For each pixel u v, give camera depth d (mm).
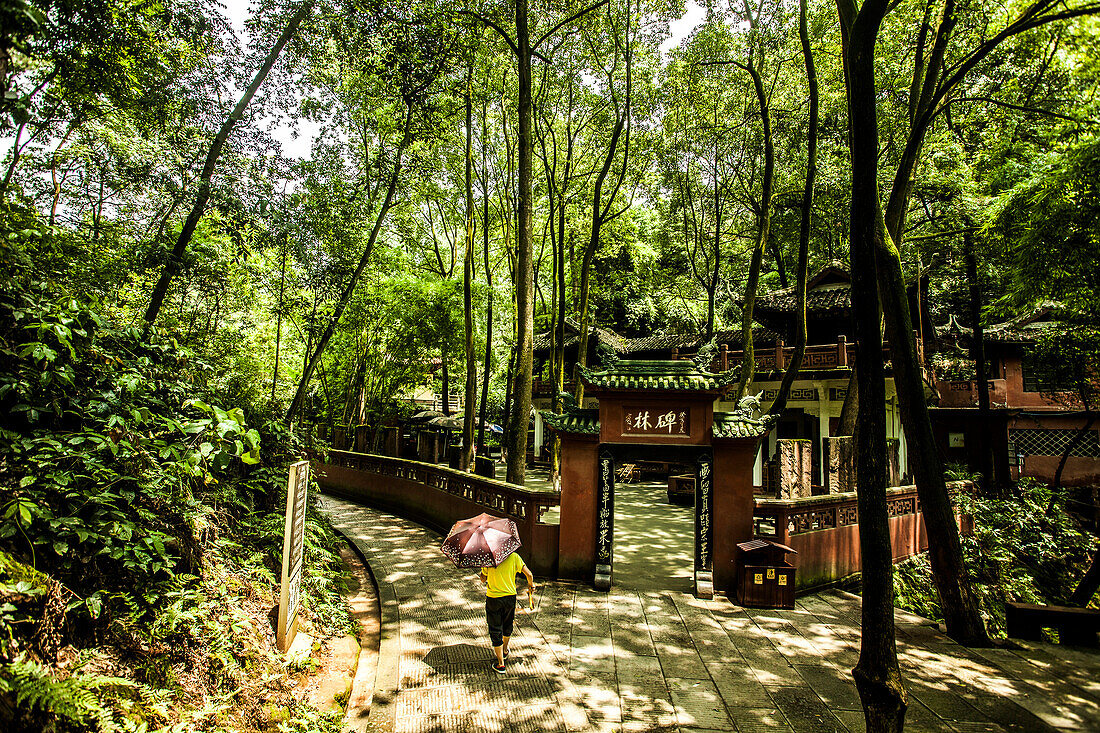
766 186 10961
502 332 19531
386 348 17172
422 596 6434
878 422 3912
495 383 26250
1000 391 14836
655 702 4270
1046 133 8602
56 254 5262
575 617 5980
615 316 25438
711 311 15805
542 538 7406
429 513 10062
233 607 4254
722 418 6965
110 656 3223
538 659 4949
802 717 4082
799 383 15352
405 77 8742
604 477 7176
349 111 9977
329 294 9703
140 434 4262
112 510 3678
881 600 3697
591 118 13906
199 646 3742
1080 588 7219
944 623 6164
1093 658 5145
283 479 6207
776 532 6836
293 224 8344
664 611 6230
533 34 11453
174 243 7586
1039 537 10133
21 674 2529
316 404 19531
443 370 22438
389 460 11641
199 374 6141
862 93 4125
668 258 23531
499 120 13844
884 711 3520
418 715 4000
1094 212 6523
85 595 3408
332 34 8109
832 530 7492
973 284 13305
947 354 17312
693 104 12914
